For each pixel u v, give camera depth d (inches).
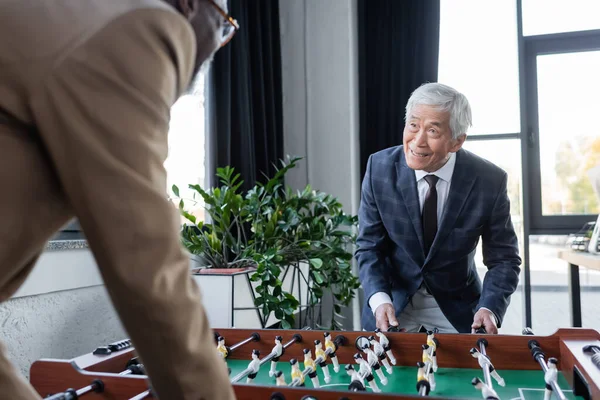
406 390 44.0
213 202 91.1
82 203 20.5
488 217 67.4
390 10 124.3
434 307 70.7
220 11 27.1
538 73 128.8
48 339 72.9
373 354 45.3
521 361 49.4
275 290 83.7
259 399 34.1
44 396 40.3
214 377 23.0
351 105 126.9
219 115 104.9
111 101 20.5
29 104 20.4
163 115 22.1
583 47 126.6
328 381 46.1
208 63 28.8
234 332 53.6
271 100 119.4
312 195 102.8
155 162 21.5
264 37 119.3
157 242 20.9
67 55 20.4
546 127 128.3
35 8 21.5
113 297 21.3
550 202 127.6
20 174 21.2
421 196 69.4
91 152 20.1
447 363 50.8
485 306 62.7
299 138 133.0
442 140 63.3
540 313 126.8
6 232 21.1
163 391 22.7
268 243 94.3
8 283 24.4
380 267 69.0
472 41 131.1
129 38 21.1
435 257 67.1
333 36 132.1
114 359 45.1
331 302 126.6
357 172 124.7
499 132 129.1
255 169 113.8
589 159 126.3
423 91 64.4
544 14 128.5
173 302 21.2
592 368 39.0
